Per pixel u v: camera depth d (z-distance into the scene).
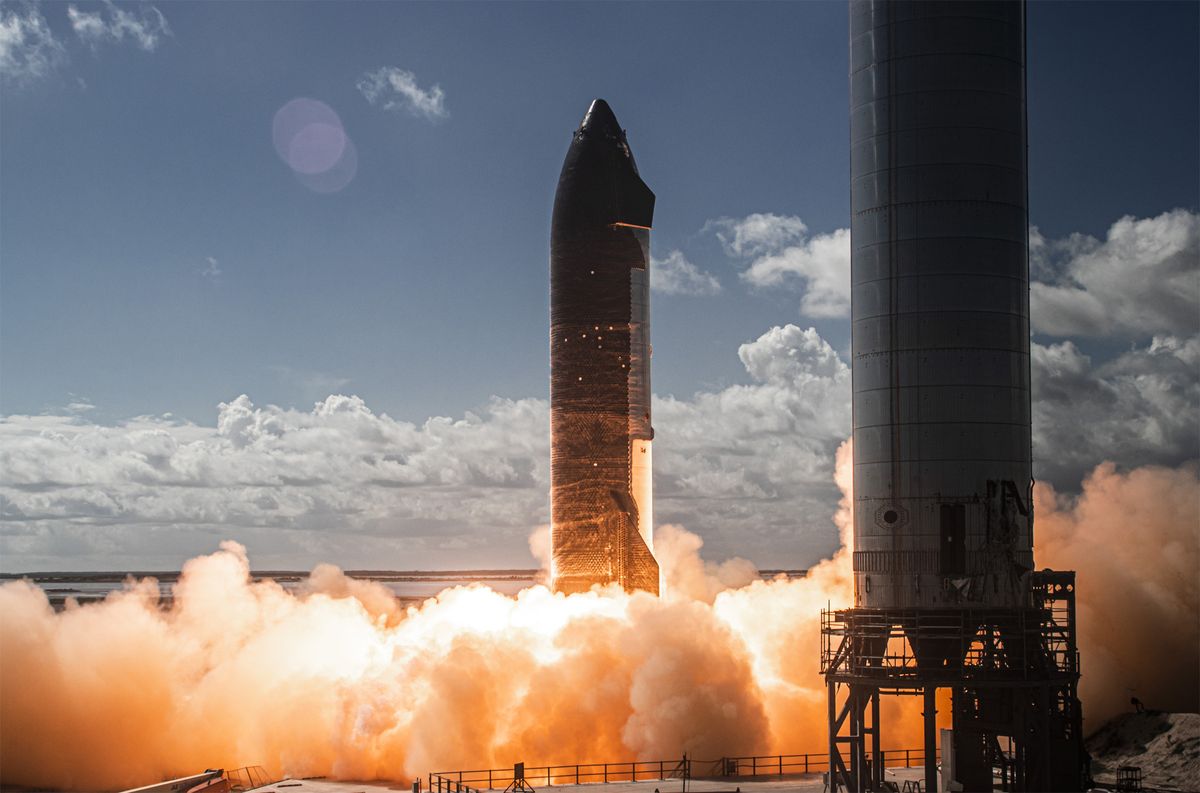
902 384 53.03
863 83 54.94
